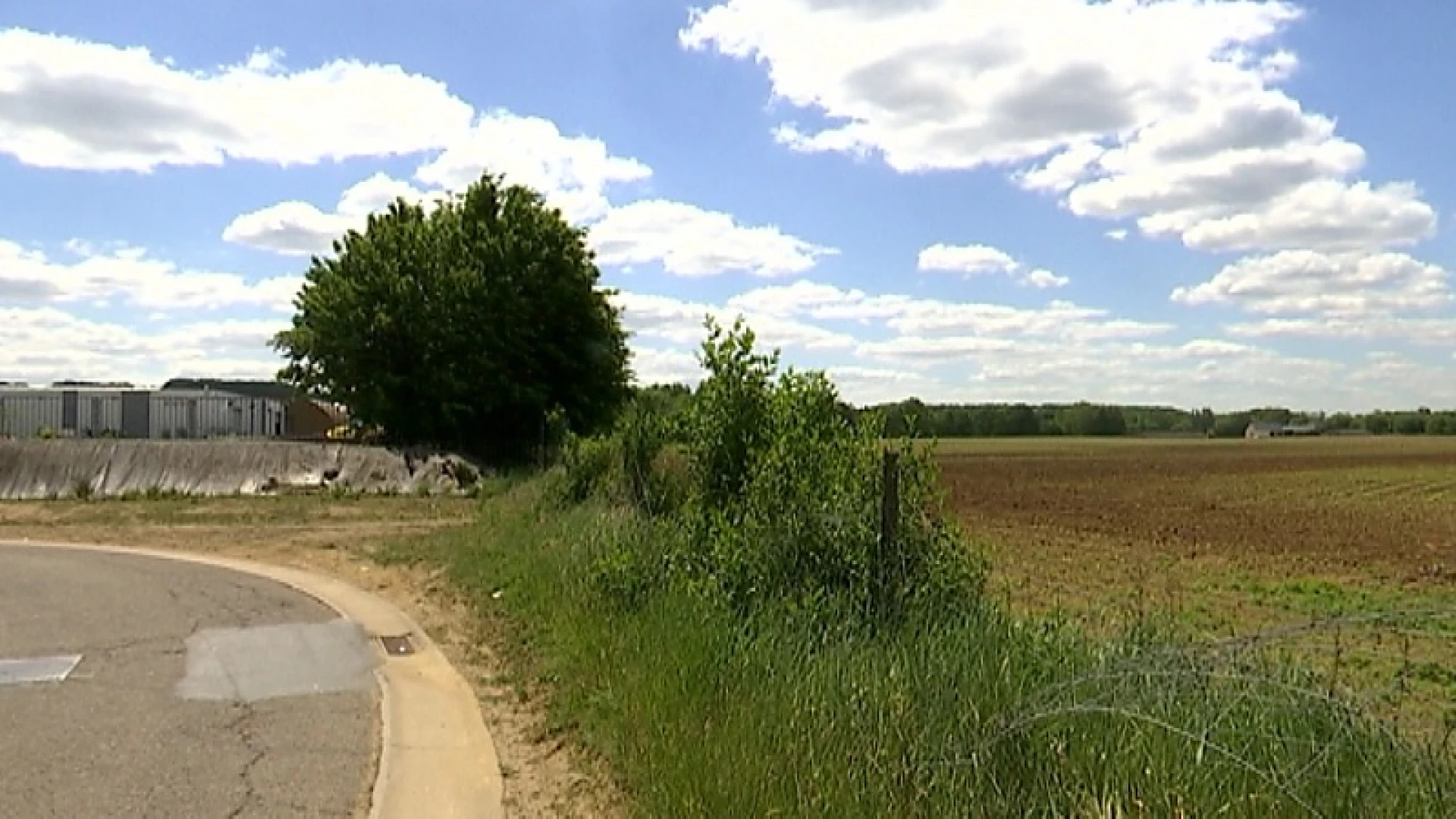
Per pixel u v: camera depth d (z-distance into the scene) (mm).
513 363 36125
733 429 10992
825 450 9781
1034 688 6133
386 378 35156
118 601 13719
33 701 8953
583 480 18812
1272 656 6414
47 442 29625
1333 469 67500
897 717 6152
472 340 35438
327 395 36500
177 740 7910
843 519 9156
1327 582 19062
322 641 11430
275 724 8352
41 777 7062
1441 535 28734
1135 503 40719
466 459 33500
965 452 88750
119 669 10094
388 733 8141
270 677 9867
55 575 15945
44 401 41000
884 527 8609
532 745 7836
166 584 15188
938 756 5672
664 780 6191
